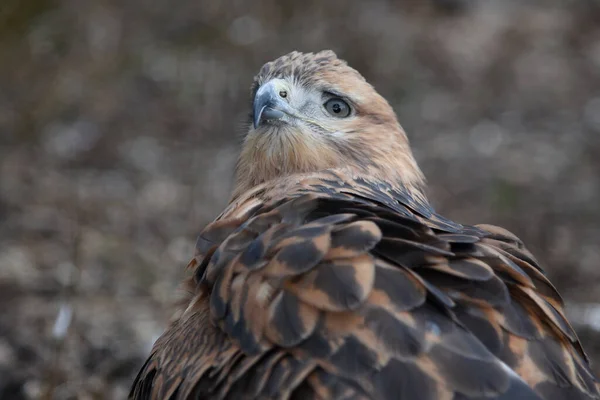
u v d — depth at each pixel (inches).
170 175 665.6
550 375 215.0
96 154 700.0
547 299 243.0
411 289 213.9
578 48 968.9
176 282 507.2
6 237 565.6
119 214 596.7
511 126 794.2
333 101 318.7
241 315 223.5
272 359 213.3
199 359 229.5
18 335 446.3
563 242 565.9
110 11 893.8
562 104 839.7
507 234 270.1
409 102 820.6
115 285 503.2
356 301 210.8
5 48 810.8
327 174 296.2
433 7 1037.8
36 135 724.0
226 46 844.6
